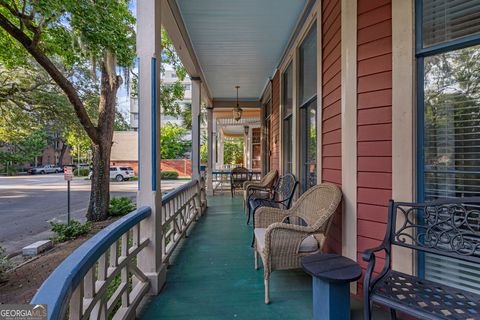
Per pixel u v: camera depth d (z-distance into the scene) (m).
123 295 1.71
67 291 0.92
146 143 2.19
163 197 2.71
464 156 1.68
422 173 1.77
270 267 2.02
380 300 1.37
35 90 7.36
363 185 2.02
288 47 4.16
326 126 2.63
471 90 1.65
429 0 1.74
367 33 1.99
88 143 9.08
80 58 5.33
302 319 1.79
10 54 5.57
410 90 1.77
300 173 3.86
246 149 12.47
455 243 1.50
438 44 1.69
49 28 4.63
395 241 1.67
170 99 9.01
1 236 4.97
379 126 1.93
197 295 2.11
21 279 3.16
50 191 11.85
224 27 3.59
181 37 3.44
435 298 1.36
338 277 1.52
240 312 1.87
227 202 6.68
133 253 1.84
